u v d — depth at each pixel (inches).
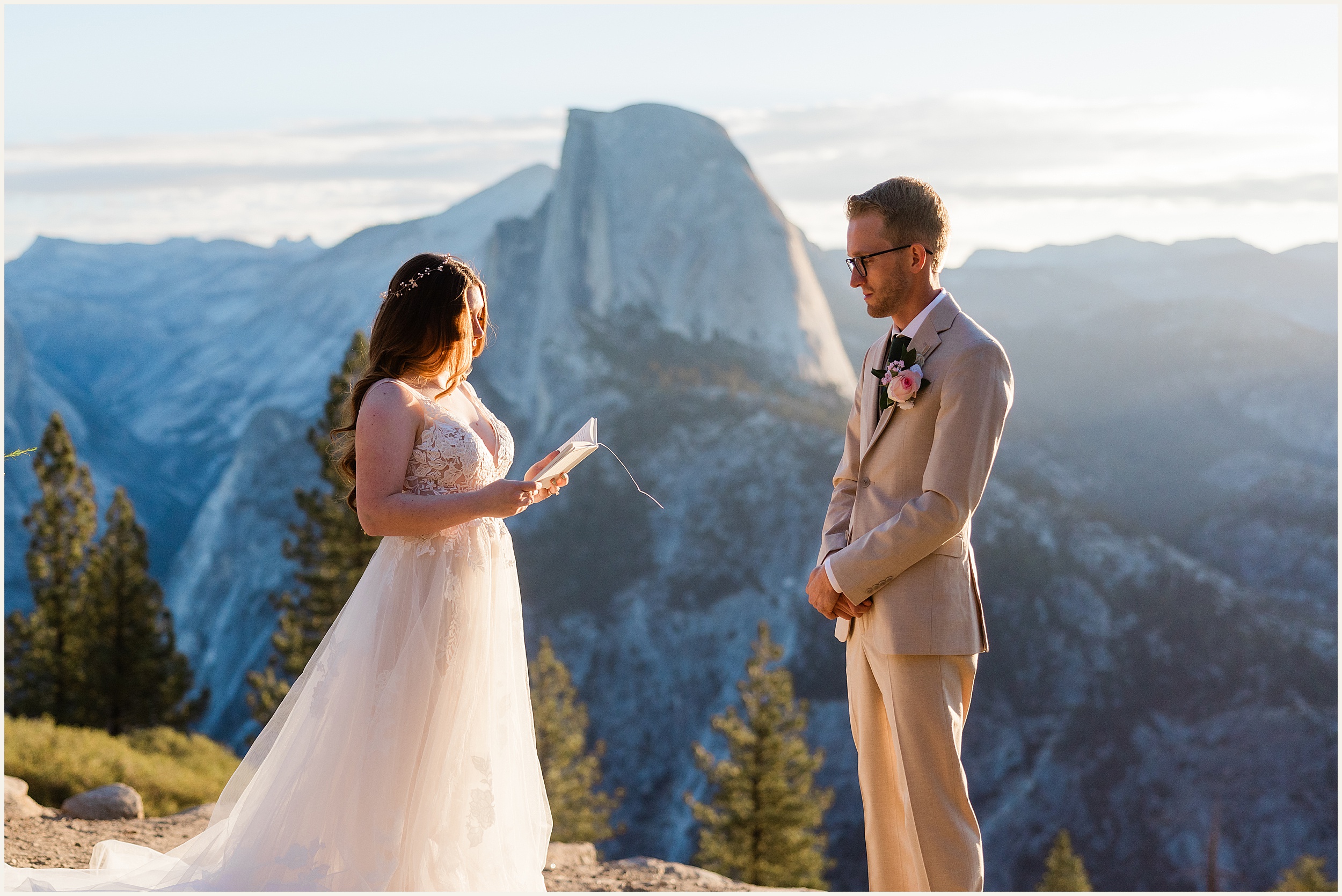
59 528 965.8
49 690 932.6
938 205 131.0
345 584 880.3
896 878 131.2
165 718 952.9
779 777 967.6
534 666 1176.8
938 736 125.7
